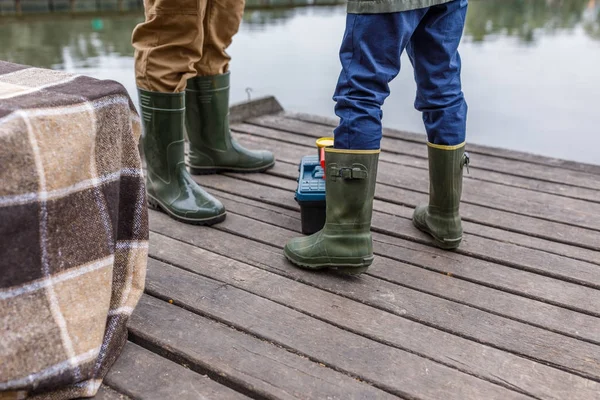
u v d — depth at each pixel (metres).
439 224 1.92
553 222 2.18
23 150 1.11
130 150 1.40
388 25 1.51
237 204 2.30
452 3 1.63
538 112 5.57
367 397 1.29
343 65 1.59
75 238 1.23
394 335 1.50
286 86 6.39
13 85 1.32
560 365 1.40
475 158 2.87
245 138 3.13
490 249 1.96
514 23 13.52
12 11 16.34
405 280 1.77
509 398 1.29
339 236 1.71
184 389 1.31
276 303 1.63
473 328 1.54
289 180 2.56
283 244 1.97
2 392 1.14
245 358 1.40
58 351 1.19
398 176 2.61
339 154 1.63
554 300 1.67
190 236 2.03
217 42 2.33
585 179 2.61
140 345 1.47
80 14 16.33
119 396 1.29
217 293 1.67
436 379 1.34
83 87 1.31
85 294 1.25
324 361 1.39
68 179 1.20
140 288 1.46
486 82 6.93
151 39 2.03
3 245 1.11
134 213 1.44
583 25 13.36
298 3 19.00
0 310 1.12
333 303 1.63
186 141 3.01
